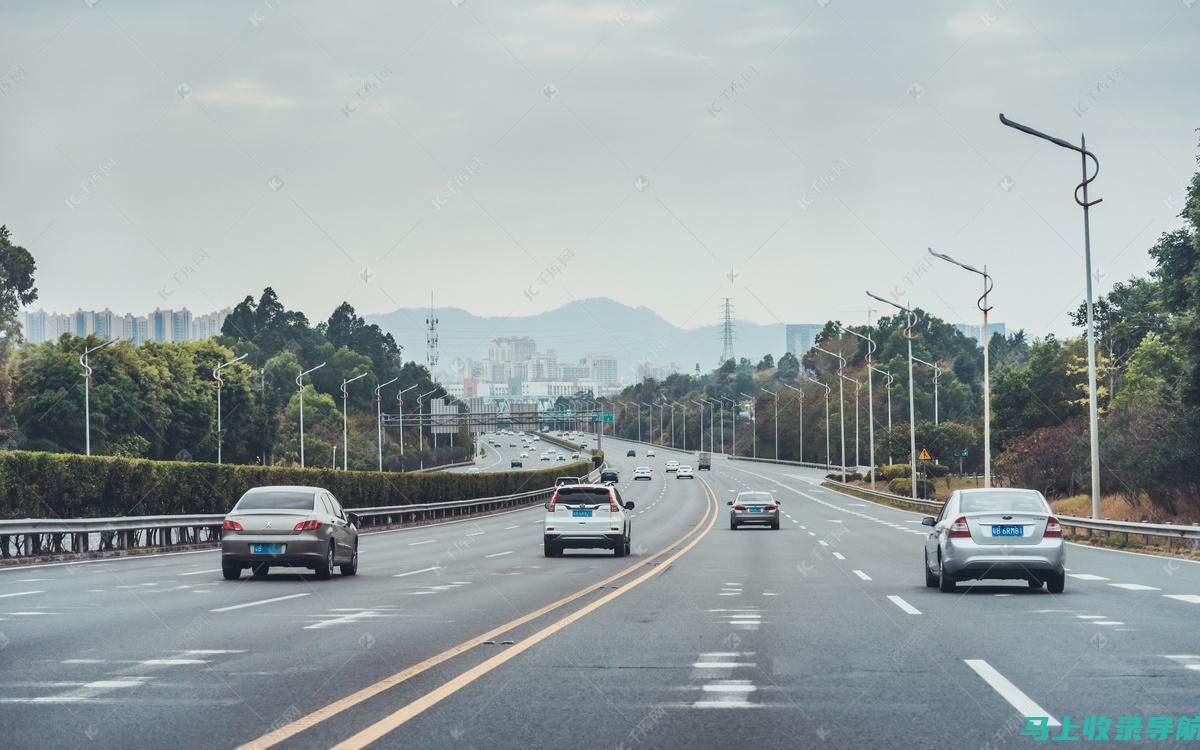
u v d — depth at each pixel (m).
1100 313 97.75
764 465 170.38
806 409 174.88
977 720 8.35
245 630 14.02
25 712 8.73
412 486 62.38
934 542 19.84
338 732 8.01
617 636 13.33
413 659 11.54
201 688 9.81
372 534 48.97
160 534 35.50
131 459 35.69
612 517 31.00
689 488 111.19
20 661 11.39
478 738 7.84
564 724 8.30
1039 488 73.56
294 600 18.14
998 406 97.06
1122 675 10.26
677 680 10.20
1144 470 54.47
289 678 10.34
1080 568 24.97
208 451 110.12
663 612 16.05
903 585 20.72
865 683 9.96
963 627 13.96
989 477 53.59
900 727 8.13
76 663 11.25
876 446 164.12
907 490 85.88
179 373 108.31
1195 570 24.25
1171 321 58.75
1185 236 57.50
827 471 143.75
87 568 26.33
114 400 93.69
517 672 10.67
